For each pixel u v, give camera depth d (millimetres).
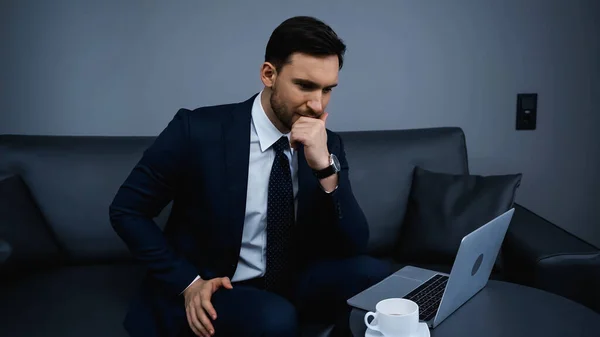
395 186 2135
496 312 1359
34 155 2064
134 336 1522
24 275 1904
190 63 2398
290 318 1421
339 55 1469
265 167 1619
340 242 1661
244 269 1646
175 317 1515
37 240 1909
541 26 2520
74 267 2004
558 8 2516
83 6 2316
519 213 2115
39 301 1708
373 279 1620
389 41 2473
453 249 1957
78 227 2021
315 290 1605
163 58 2385
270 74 1519
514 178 2025
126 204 1565
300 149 1636
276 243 1605
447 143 2221
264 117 1611
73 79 2357
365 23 2451
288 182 1601
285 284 1641
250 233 1623
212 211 1581
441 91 2527
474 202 1992
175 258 1547
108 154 2090
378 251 2123
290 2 2404
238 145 1592
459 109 2545
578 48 2547
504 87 2547
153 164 1568
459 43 2500
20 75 2328
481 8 2486
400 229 2123
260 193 1612
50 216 2021
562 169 2633
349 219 1627
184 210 1638
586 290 1763
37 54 2322
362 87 2494
